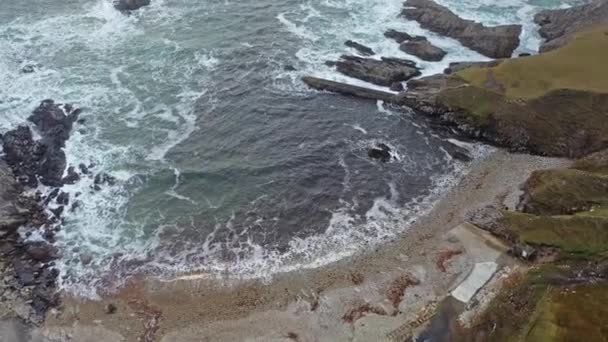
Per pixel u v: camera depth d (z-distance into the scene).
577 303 49.59
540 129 71.88
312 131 75.62
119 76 84.31
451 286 54.75
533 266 55.03
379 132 75.75
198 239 61.50
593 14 92.75
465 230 60.94
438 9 96.50
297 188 67.56
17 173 68.62
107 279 57.25
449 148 73.38
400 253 59.25
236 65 86.75
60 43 91.19
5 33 93.00
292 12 99.94
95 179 68.25
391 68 83.56
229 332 52.00
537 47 89.62
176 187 67.56
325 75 84.50
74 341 51.38
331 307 53.78
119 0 102.00
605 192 61.78
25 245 60.47
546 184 64.31
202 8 101.19
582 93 72.75
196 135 74.56
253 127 76.00
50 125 74.94
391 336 50.66
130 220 63.53
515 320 49.38
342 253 59.72
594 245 55.41
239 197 66.44
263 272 57.78
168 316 53.62
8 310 53.75
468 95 75.75
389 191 67.44
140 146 72.75
